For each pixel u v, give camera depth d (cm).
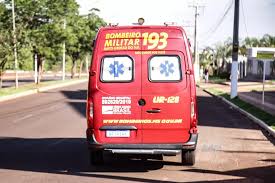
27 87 4294
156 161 1042
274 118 1809
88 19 6688
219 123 1822
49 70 11438
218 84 5709
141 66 920
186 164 997
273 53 2473
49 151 1177
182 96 914
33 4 4231
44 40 4381
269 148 1241
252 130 1616
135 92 917
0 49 3506
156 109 916
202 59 9288
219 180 864
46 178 878
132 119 916
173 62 920
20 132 1543
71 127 1667
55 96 3456
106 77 925
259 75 7038
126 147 917
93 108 926
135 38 925
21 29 3709
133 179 870
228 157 1098
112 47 926
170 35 923
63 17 4525
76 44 6462
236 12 3181
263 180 866
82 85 5366
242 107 2450
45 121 1867
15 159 1071
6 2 4125
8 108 2492
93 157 984
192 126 916
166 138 917
